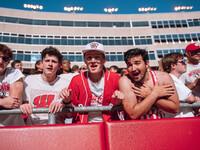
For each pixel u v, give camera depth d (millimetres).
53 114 1394
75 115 1856
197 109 2002
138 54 1650
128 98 1557
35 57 28359
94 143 1137
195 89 2564
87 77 2002
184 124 1227
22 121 1879
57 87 2115
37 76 2164
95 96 1950
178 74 2301
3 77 1781
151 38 31672
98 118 1843
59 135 1136
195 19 33125
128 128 1178
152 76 1747
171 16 33188
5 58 1698
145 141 1159
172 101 1544
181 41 31688
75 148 1117
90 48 1902
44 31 29781
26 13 29891
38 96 2020
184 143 1182
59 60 2139
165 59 2393
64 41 30000
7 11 28922
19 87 1786
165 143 1167
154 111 1734
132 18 32875
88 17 32000
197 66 2762
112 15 32719
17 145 1102
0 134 1111
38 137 1124
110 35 31516
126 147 1134
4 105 1426
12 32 28297
